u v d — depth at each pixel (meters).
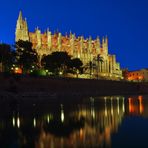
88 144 22.31
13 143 23.11
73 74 173.75
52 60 153.88
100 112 48.12
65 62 156.75
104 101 81.00
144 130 28.34
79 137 25.27
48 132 28.08
